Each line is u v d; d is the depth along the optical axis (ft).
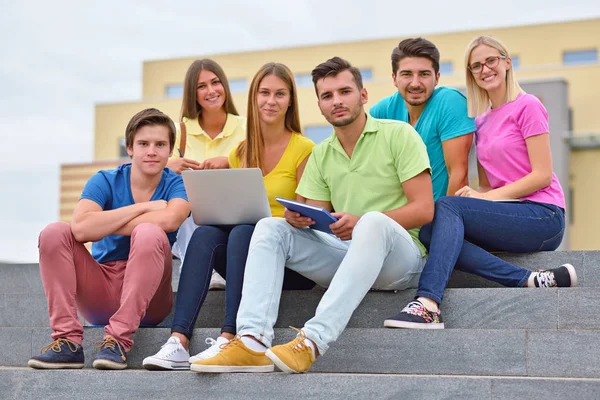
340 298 10.44
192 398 10.46
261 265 10.89
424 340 10.72
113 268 12.43
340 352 10.98
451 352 10.62
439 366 10.64
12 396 11.20
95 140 65.92
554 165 58.70
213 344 10.98
